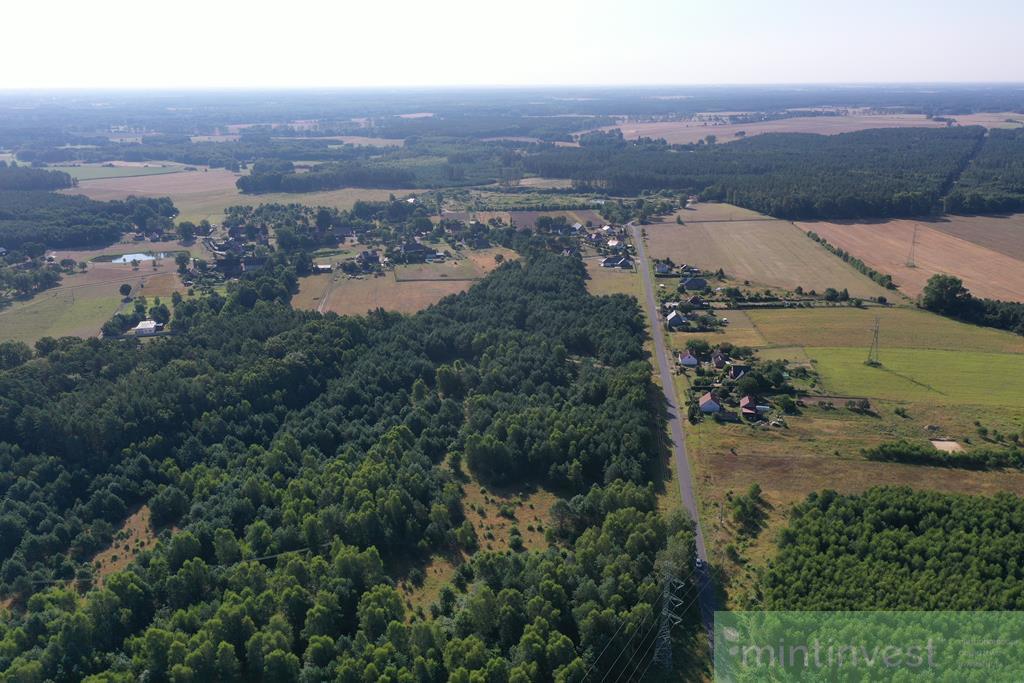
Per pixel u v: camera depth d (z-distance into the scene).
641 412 151.75
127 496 136.50
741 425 154.25
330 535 117.69
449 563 117.56
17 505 127.81
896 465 137.00
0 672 89.62
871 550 106.62
